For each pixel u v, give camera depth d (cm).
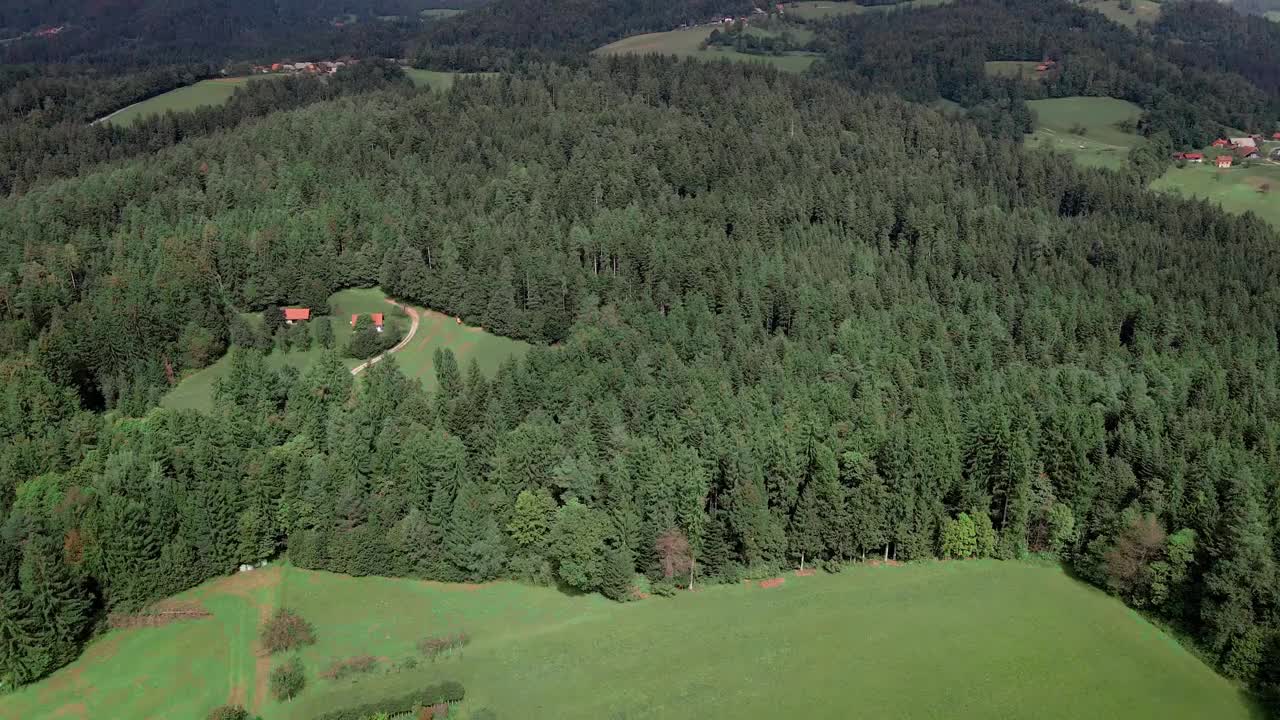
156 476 11781
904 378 15575
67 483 12100
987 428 12838
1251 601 10381
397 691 9881
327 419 14212
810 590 11769
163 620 10944
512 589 11775
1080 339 18625
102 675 10125
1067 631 10938
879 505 12262
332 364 15575
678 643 10675
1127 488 12250
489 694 9894
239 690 9938
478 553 11725
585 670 10250
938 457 12631
